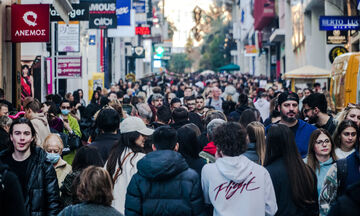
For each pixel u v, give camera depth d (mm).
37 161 7562
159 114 11797
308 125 10258
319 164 8414
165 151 6609
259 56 94812
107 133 9297
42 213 7508
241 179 6551
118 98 21094
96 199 5664
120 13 41094
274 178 6926
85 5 24062
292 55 62438
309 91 21656
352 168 7508
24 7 18484
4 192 5191
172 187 6512
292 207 6895
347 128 9016
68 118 16016
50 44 31500
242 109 15703
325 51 48531
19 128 7445
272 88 27891
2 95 14320
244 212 6551
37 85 25984
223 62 154375
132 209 6559
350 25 26391
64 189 7742
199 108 16781
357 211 4270
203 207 6613
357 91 19078
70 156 16328
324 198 7633
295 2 56344
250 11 101500
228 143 6598
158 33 92375
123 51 67688
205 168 6762
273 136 7062
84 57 43219
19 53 21469
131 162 7922
